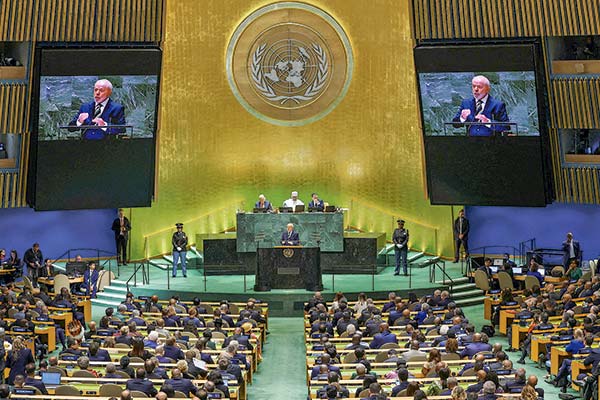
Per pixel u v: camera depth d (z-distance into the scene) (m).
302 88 42.12
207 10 41.53
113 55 37.78
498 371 22.12
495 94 37.69
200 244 40.75
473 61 37.53
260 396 26.39
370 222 42.25
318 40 41.91
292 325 34.41
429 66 37.91
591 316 27.83
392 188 42.03
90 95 37.91
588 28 38.09
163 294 36.16
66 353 24.44
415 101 41.25
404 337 26.98
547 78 38.78
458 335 26.50
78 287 36.78
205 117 41.94
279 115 42.25
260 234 39.19
